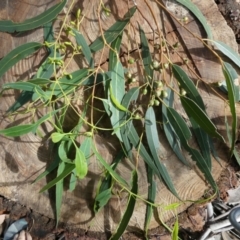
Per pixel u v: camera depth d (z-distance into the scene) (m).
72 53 0.45
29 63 0.44
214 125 0.44
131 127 0.44
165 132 0.45
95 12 0.45
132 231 0.48
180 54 0.46
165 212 0.48
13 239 0.52
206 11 0.47
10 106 0.44
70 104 0.42
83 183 0.46
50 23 0.44
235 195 0.59
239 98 0.46
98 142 0.46
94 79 0.44
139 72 0.46
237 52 0.47
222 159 0.48
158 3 0.44
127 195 0.47
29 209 0.47
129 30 0.45
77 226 0.47
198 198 0.48
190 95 0.44
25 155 0.45
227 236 0.60
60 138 0.40
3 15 0.44
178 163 0.47
